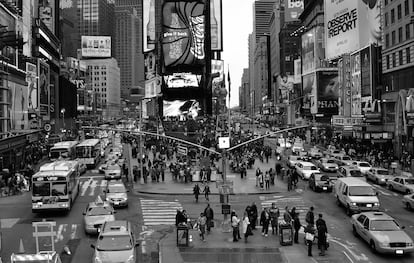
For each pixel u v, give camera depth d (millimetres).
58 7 174875
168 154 75125
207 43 173750
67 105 150000
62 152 61906
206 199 41031
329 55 121812
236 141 85812
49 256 19172
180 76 151375
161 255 23609
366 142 86438
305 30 160375
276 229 28125
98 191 45875
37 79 103188
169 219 32969
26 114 86312
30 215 34812
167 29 152375
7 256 23750
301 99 145375
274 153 84500
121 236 21422
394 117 75000
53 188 33844
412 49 68875
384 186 47469
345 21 112000
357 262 22188
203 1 152375
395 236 23312
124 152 88688
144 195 44156
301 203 38750
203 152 77812
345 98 102438
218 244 25750
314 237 24594
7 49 75688
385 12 78812
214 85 175625
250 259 22766
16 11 84625
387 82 78438
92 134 132250
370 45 87125
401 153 69875
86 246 25578
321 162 59344
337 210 35531
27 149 72188
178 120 141625
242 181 52219
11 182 46500
